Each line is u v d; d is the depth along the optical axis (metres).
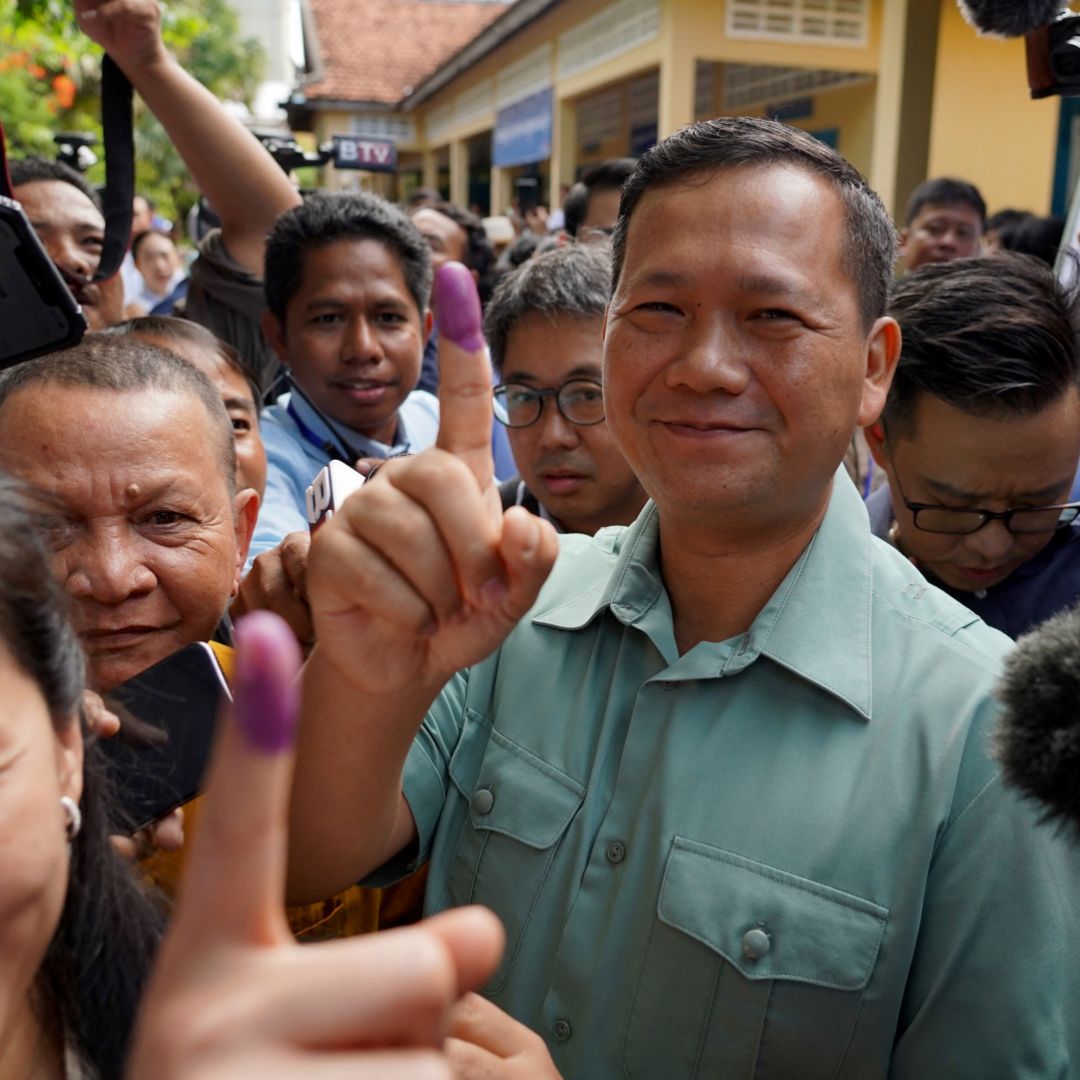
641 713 1.17
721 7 8.56
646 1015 1.08
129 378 1.35
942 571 1.72
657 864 1.10
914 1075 1.03
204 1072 0.44
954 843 1.02
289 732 0.46
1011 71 7.99
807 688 1.11
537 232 8.59
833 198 1.06
